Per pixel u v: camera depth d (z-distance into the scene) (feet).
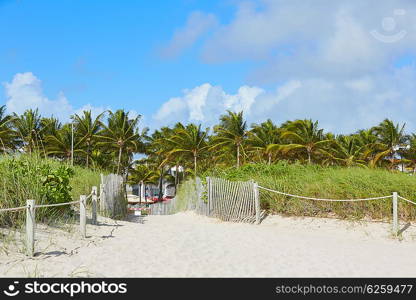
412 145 169.99
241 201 49.65
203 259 25.73
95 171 55.11
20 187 29.32
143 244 28.94
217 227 42.83
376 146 167.63
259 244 32.22
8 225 27.12
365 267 25.76
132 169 201.26
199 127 171.12
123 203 52.31
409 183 43.70
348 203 44.39
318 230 42.34
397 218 39.55
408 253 31.86
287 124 163.94
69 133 157.28
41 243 25.13
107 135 170.19
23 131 146.82
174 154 171.73
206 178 54.44
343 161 161.89
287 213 47.70
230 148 164.35
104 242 28.60
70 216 34.68
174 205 81.61
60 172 35.09
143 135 176.96
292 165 61.57
